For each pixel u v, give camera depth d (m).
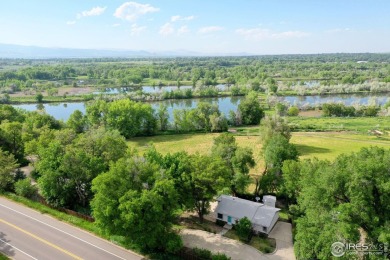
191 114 131.75
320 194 39.06
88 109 125.00
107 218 43.06
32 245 45.53
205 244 48.16
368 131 126.12
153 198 42.22
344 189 37.56
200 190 52.16
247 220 50.94
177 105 194.88
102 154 63.06
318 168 45.44
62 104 198.38
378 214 35.31
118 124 120.62
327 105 164.00
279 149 64.44
